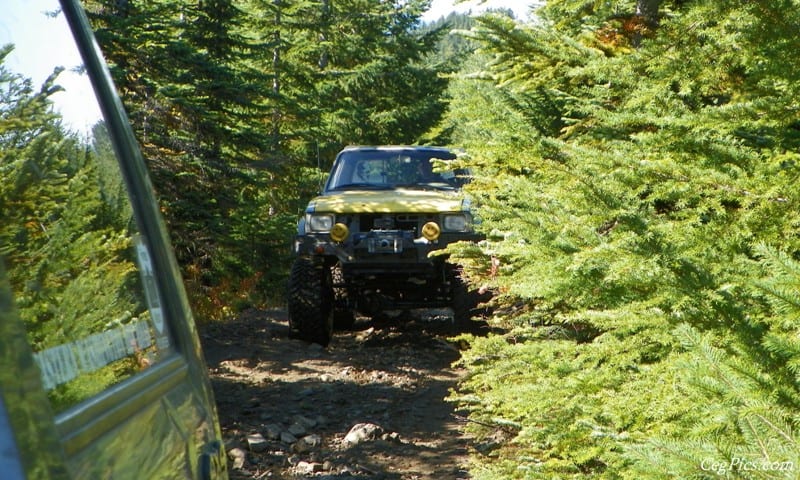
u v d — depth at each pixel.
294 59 27.75
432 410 6.76
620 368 3.05
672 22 3.06
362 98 31.03
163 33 13.73
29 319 1.13
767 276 2.46
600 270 2.84
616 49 4.23
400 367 8.41
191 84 14.36
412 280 9.27
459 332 8.83
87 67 1.74
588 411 2.85
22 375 0.96
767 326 2.49
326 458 5.46
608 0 4.03
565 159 3.14
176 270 2.02
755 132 3.16
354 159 10.39
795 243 2.49
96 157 1.64
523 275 3.43
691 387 2.22
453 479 5.06
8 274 1.09
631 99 3.26
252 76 17.42
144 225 1.87
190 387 1.83
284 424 6.26
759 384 2.13
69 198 1.42
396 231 8.98
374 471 5.21
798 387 2.24
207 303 13.47
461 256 4.60
